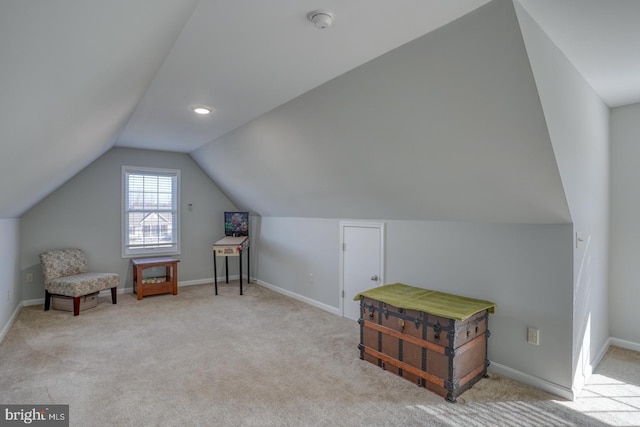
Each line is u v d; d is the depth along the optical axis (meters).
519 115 1.88
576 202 2.36
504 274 2.63
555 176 2.09
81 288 4.13
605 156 3.06
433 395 2.34
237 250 5.15
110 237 5.09
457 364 2.31
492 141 2.10
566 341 2.33
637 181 3.07
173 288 5.11
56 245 4.70
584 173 2.48
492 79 1.80
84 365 2.77
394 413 2.13
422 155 2.51
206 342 3.28
